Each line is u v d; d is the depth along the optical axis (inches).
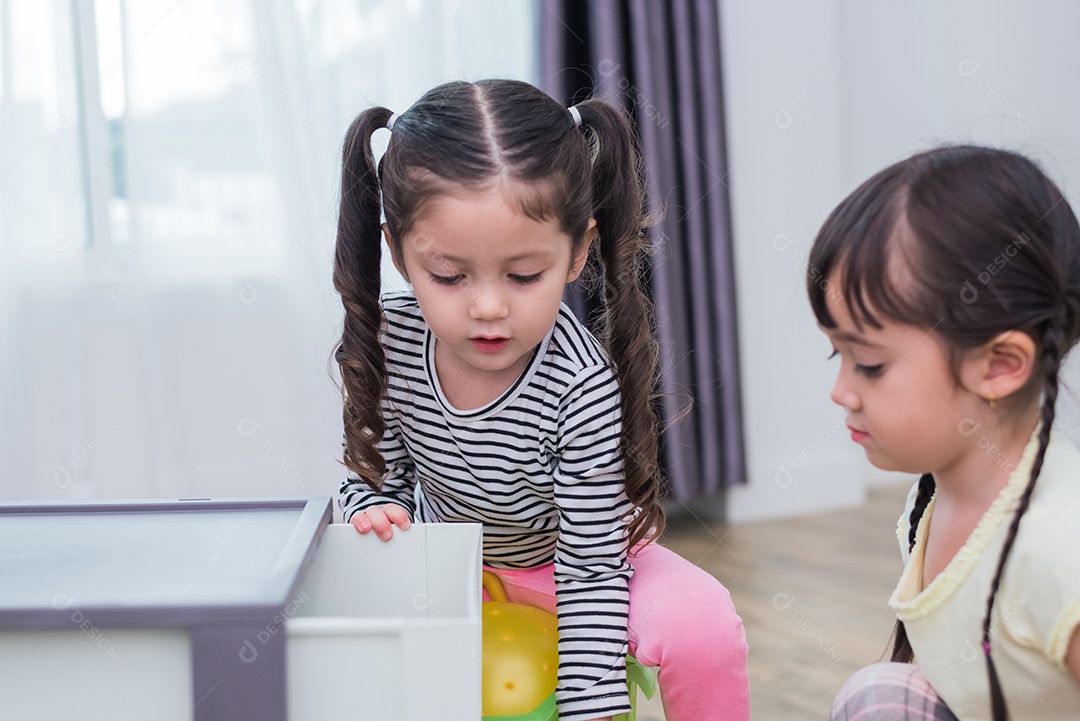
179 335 74.4
